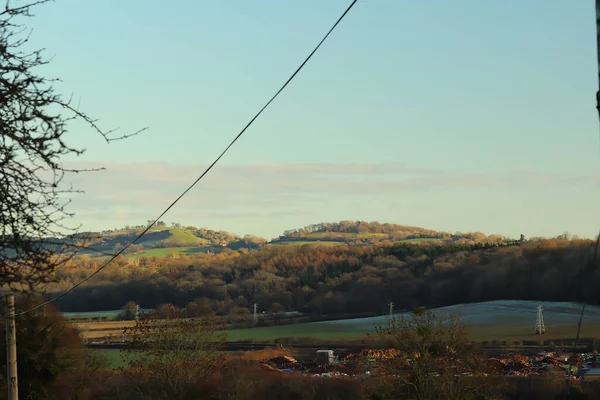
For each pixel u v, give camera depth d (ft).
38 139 17.84
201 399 161.68
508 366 171.63
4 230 17.83
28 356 123.03
